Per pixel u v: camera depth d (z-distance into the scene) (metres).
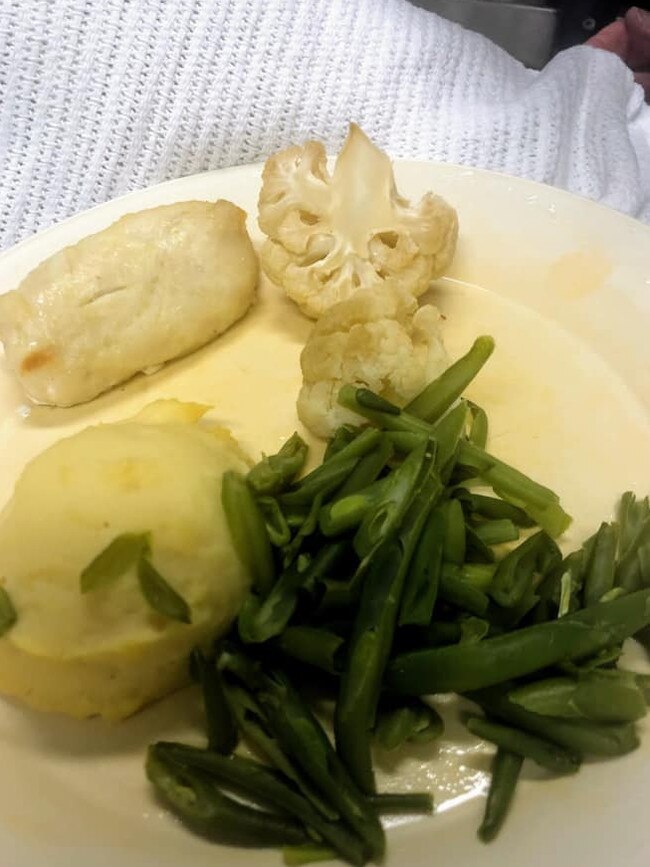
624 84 0.34
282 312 0.26
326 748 0.15
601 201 0.30
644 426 0.22
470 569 0.18
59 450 0.18
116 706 0.17
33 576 0.17
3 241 0.30
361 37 0.30
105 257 0.24
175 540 0.17
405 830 0.16
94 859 0.15
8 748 0.17
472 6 0.40
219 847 0.16
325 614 0.17
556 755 0.16
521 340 0.25
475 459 0.20
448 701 0.17
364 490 0.18
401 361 0.22
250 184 0.29
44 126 0.29
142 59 0.28
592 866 0.14
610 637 0.16
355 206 0.25
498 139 0.30
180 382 0.25
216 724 0.16
